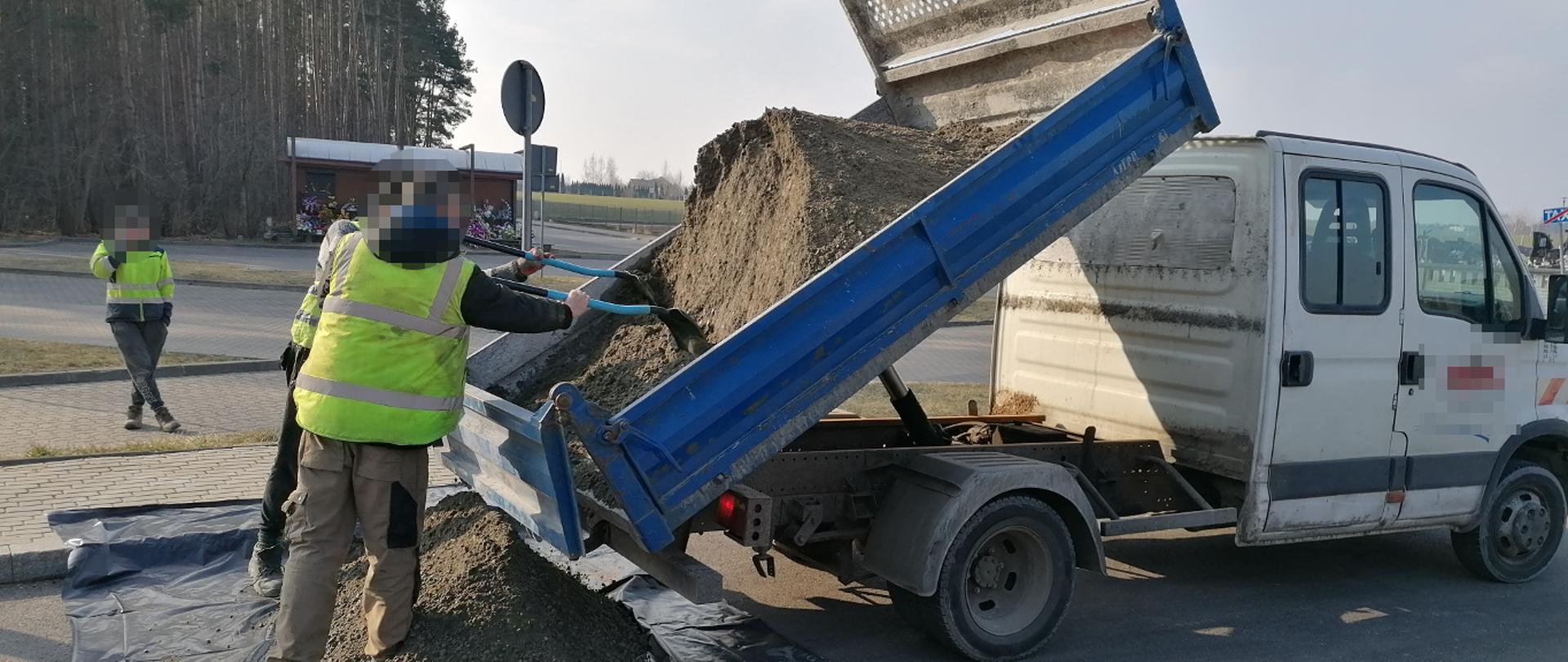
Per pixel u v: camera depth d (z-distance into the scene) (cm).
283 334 1444
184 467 684
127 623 443
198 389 1029
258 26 4897
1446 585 600
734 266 508
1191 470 532
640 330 523
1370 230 530
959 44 600
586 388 477
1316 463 516
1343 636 508
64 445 758
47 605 475
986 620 453
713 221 561
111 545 506
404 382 356
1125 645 488
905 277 399
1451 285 562
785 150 510
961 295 418
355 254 361
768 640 458
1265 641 498
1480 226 574
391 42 5741
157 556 510
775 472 442
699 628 467
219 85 4366
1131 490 538
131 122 4012
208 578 498
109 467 677
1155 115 468
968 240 415
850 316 387
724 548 622
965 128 592
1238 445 505
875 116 663
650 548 350
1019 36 551
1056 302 614
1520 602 571
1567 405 611
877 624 500
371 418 352
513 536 442
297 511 362
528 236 807
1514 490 600
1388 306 534
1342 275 520
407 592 376
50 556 505
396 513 366
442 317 358
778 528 432
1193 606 549
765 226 495
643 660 412
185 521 556
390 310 354
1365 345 527
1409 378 543
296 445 466
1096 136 448
